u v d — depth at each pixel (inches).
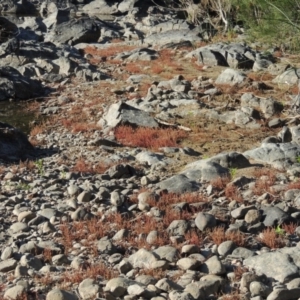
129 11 2143.2
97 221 440.1
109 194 484.4
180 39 1395.2
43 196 492.1
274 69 1015.0
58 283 351.9
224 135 693.9
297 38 821.9
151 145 650.2
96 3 2308.1
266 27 818.8
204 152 633.6
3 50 1133.1
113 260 379.9
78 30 1481.3
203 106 796.0
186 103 804.6
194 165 550.0
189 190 495.2
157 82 960.9
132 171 551.5
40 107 869.8
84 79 1032.2
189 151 626.2
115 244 403.5
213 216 426.6
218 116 756.0
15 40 1140.5
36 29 1628.9
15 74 981.2
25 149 625.9
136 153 621.3
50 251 389.4
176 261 375.6
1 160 587.8
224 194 485.7
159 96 856.3
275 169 550.6
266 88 900.6
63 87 985.5
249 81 919.7
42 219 442.6
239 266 365.4
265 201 466.9
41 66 1082.1
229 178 518.0
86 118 790.5
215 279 340.8
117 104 732.7
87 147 649.6
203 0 1632.6
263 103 781.3
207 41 1368.1
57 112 840.9
